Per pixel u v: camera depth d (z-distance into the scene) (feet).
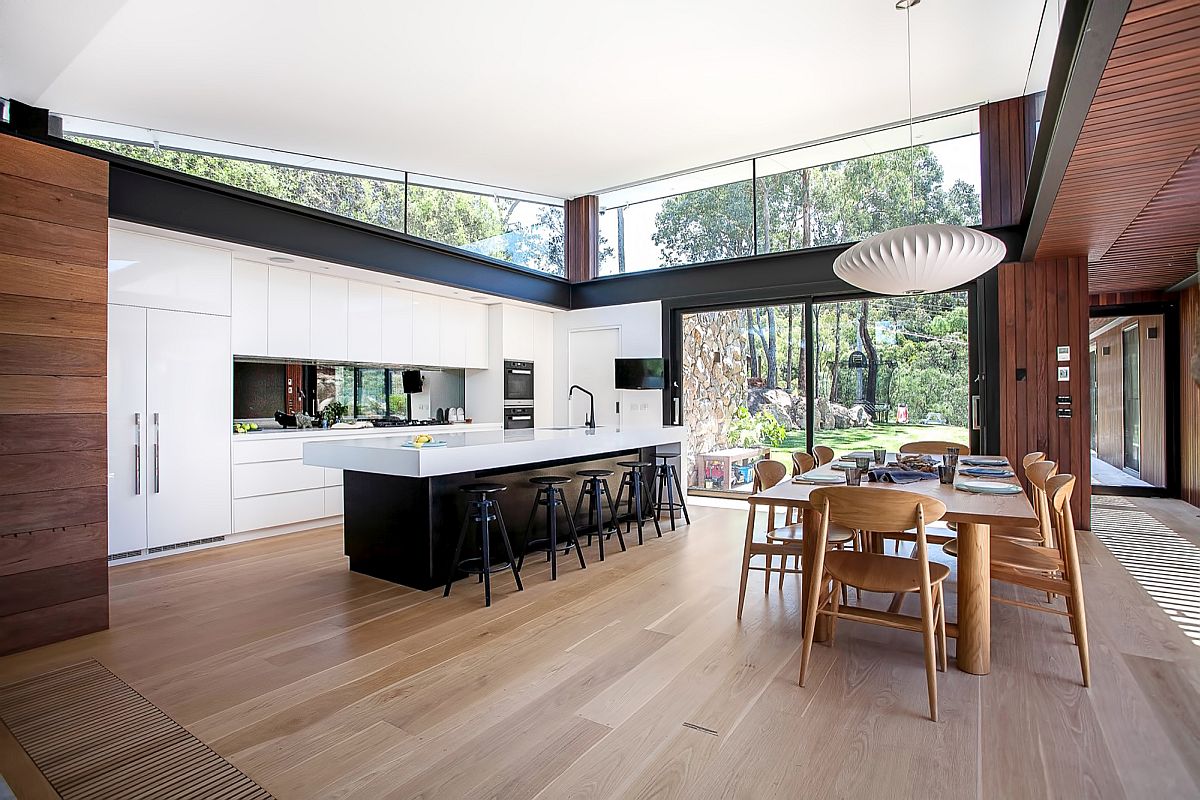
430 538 11.82
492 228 21.83
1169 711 6.96
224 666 8.38
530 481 13.25
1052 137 8.82
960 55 12.89
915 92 14.87
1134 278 19.90
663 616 10.32
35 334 9.09
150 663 8.48
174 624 9.97
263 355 16.22
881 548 11.43
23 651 8.89
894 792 5.54
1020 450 16.62
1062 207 11.82
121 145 13.42
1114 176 10.12
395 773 5.91
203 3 9.12
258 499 16.01
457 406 23.49
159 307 13.93
